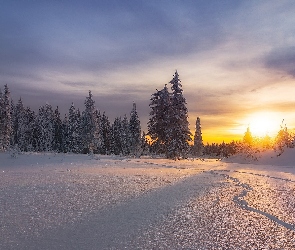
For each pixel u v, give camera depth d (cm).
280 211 679
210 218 593
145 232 494
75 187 942
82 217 579
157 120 4294
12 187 930
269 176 1516
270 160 2914
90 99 5972
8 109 5738
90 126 5909
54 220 555
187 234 488
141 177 1312
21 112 7881
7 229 497
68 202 711
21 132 7412
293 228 538
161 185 1055
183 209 664
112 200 748
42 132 7306
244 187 1073
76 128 6806
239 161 3200
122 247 424
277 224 563
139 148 6078
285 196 888
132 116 6081
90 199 753
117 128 7062
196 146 7362
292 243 460
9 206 661
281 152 2998
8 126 5719
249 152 3316
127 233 487
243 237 482
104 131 7300
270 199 830
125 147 6294
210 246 436
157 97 4384
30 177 1217
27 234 474
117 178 1234
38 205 674
